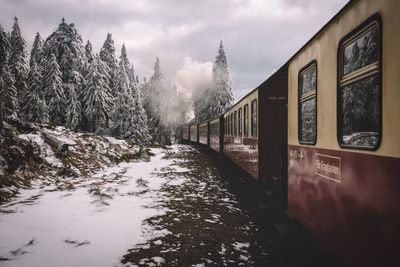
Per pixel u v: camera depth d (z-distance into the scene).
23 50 49.03
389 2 2.72
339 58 3.78
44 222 7.39
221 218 8.10
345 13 3.61
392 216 2.72
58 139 17.17
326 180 4.26
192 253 5.77
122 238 6.43
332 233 4.08
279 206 8.21
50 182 12.50
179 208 9.03
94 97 35.78
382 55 2.84
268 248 6.04
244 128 11.80
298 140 5.59
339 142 3.80
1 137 12.94
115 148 24.08
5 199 9.49
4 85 34.59
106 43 49.75
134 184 12.67
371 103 3.09
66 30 38.72
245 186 12.75
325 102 4.26
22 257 5.36
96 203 9.05
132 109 37.81
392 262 2.72
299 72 5.50
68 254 5.54
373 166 3.02
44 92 34.94
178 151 31.27
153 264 5.25
